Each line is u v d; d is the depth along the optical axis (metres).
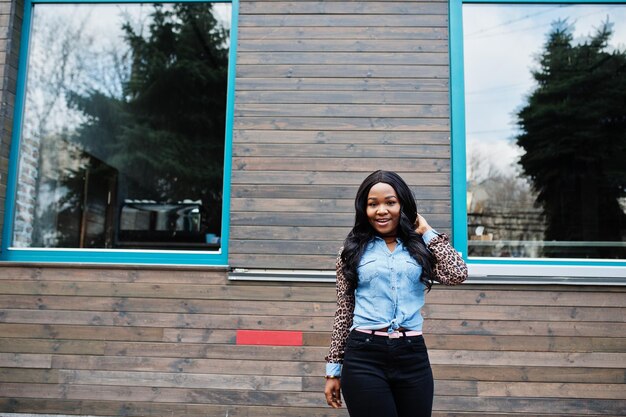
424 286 1.69
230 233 2.78
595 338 2.63
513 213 3.76
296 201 2.81
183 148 4.21
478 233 3.26
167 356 2.68
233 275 2.73
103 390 2.67
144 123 5.03
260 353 2.67
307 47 2.96
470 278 2.68
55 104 3.68
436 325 2.66
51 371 2.69
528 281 2.67
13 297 2.76
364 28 2.96
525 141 3.94
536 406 2.59
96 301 2.75
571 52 3.66
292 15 3.00
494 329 2.65
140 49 4.20
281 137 2.87
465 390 2.61
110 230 3.77
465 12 3.16
